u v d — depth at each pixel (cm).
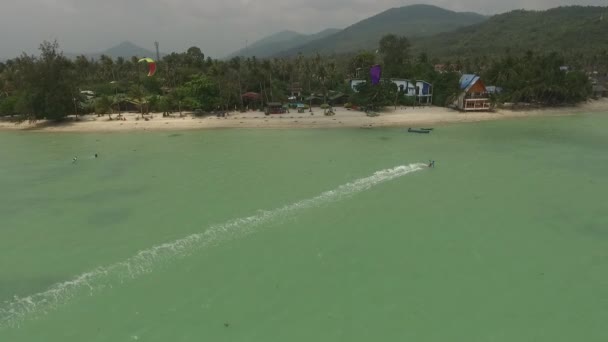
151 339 1775
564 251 2520
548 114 8394
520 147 5272
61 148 5497
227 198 3419
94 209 3231
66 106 7494
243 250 2525
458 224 2892
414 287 2148
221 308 1981
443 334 1798
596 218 2986
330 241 2642
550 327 1847
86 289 2141
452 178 3916
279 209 3144
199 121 7388
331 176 3981
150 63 11300
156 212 3147
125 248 2577
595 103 9638
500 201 3322
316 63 12756
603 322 1880
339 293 2098
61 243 2667
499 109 8606
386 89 8769
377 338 1775
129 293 2103
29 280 2242
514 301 2031
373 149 5178
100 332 1822
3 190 3722
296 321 1886
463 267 2339
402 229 2811
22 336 1800
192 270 2308
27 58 7312
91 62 13762
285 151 5109
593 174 4041
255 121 7350
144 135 6388
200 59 12875
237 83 8844
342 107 9131
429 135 6162
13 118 7994
